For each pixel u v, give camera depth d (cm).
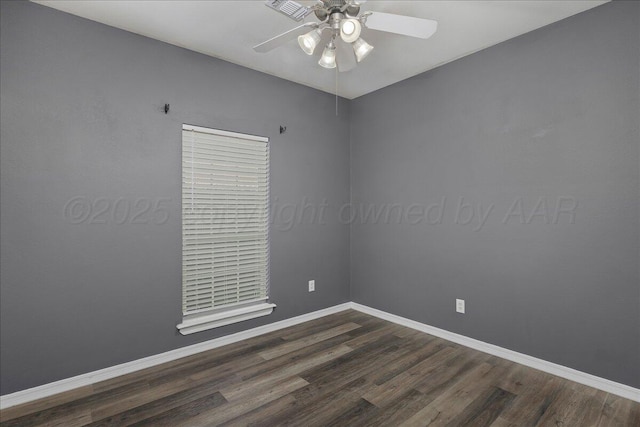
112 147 233
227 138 291
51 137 211
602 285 213
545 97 237
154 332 252
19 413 191
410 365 249
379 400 205
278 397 208
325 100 363
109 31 232
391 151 345
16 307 201
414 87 323
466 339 284
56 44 212
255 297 311
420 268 320
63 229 216
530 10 217
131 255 241
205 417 188
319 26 175
